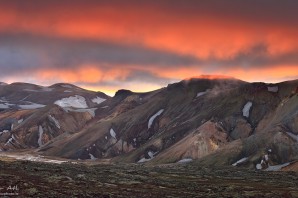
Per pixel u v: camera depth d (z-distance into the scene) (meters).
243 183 137.38
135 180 124.62
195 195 102.25
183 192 106.50
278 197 104.69
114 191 100.25
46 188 93.81
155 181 126.44
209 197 99.94
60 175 115.56
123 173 143.00
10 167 119.56
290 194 109.88
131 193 99.25
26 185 93.75
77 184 105.38
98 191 97.75
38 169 121.62
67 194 89.50
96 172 136.00
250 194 107.88
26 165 130.00
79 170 136.38
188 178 145.38
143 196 96.25
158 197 96.50
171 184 121.44
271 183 139.88
